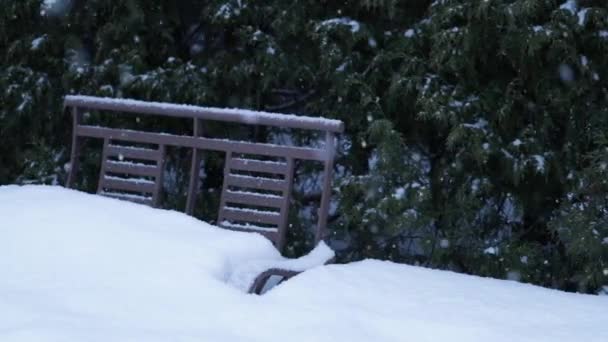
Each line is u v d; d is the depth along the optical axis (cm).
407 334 372
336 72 693
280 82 751
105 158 668
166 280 431
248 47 748
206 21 772
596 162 617
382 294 426
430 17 664
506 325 382
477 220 676
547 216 678
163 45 779
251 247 493
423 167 711
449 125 676
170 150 783
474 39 628
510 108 641
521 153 644
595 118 630
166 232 501
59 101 783
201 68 745
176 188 783
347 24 688
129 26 748
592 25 627
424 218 646
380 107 680
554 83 641
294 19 714
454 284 457
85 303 401
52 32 781
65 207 541
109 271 446
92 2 759
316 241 554
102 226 505
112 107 665
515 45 623
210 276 434
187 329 371
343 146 725
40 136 803
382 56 675
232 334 367
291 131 771
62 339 348
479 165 637
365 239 703
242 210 592
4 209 542
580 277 580
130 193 727
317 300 411
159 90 727
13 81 785
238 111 605
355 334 366
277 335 365
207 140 620
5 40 789
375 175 658
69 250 475
